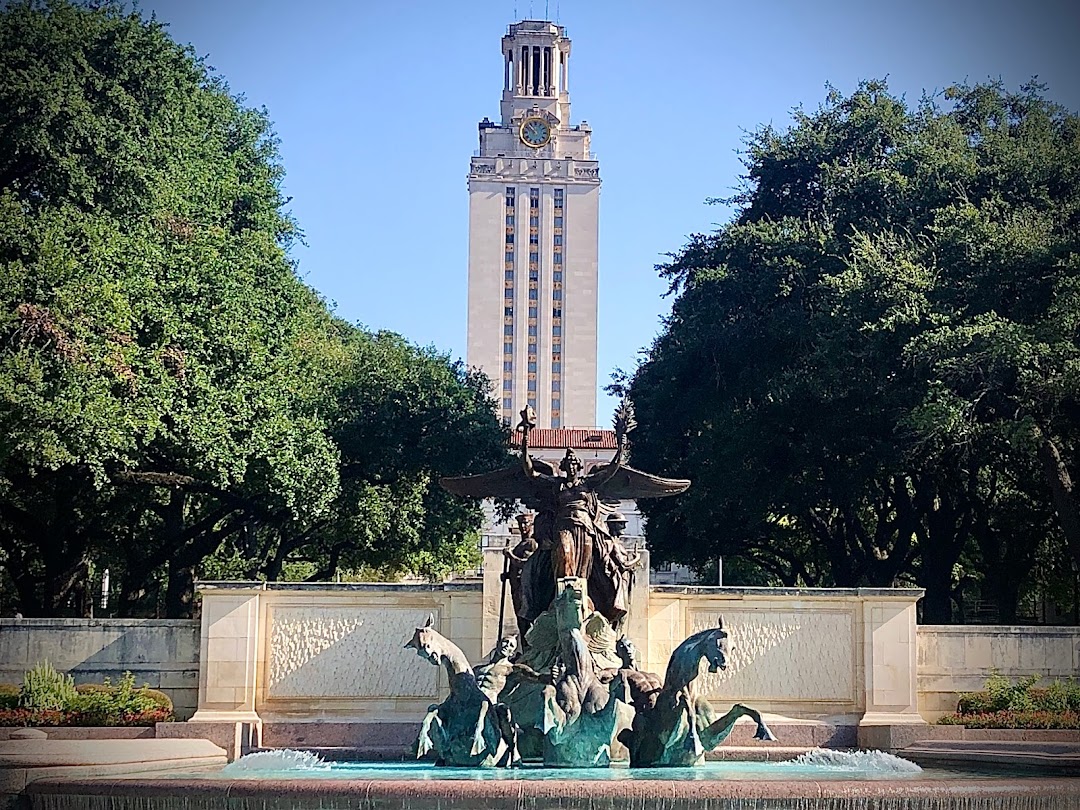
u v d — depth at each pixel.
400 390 57.97
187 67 45.47
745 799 18.58
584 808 18.53
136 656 32.31
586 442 106.75
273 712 31.81
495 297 176.88
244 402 43.06
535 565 26.84
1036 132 50.34
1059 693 31.20
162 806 19.38
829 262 48.94
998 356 39.06
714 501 50.59
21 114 38.84
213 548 52.00
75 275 37.19
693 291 51.97
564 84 184.12
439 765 24.20
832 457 48.53
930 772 24.94
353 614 32.19
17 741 24.19
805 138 53.75
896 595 32.03
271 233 52.97
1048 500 47.03
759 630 32.31
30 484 45.78
